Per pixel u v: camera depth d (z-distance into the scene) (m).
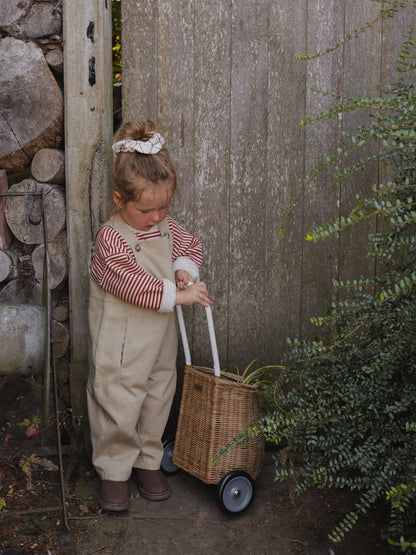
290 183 2.51
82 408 2.49
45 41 2.34
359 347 1.88
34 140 2.39
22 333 2.07
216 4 2.42
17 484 2.20
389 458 1.63
